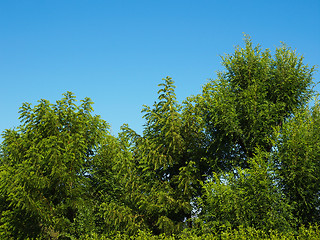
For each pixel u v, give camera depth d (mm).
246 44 16219
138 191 14906
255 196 12227
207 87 16062
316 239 9844
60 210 14219
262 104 14508
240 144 15492
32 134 15164
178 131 15312
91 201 15445
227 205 12195
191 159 15906
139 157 15977
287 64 15469
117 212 14133
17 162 14648
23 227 14172
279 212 12047
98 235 14430
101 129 16797
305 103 15500
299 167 12320
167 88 15719
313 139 12602
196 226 13492
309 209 12617
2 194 14375
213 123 15180
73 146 14516
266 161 13922
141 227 14266
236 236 10453
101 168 16469
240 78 15867
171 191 14938
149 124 16203
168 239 12047
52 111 15195
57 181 13938
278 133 13047
